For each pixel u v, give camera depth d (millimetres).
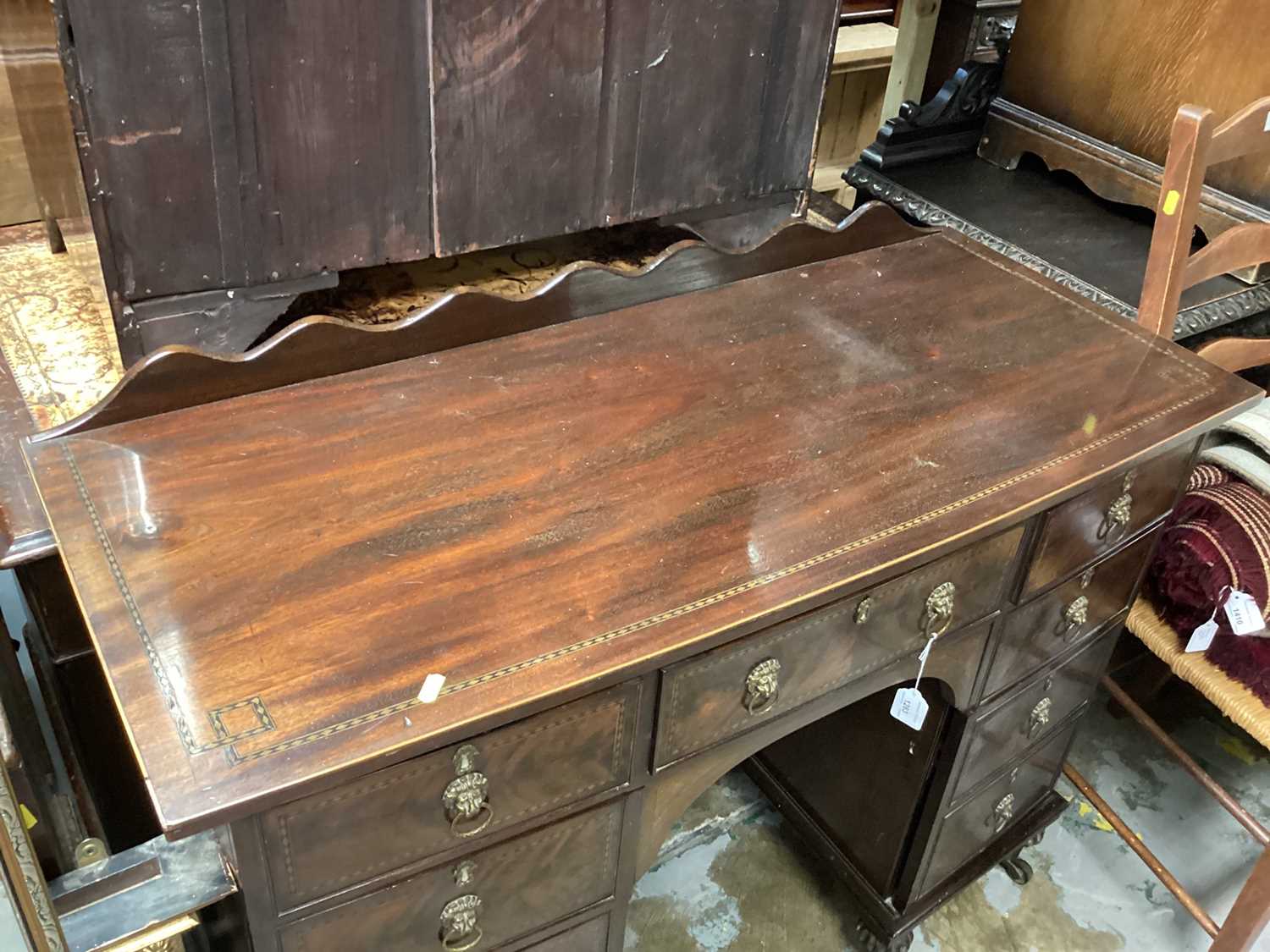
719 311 1248
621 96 1187
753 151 1340
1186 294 1621
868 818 1460
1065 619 1266
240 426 1003
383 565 876
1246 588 1351
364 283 1304
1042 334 1267
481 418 1047
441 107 1074
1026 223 1782
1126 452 1086
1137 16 1696
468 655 806
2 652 1099
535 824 889
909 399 1135
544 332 1182
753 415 1089
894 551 940
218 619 817
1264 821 1758
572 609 854
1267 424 1506
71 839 1153
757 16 1229
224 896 802
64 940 737
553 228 1232
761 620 872
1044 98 1886
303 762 719
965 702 1231
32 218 1397
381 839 804
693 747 951
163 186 977
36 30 908
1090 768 1830
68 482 924
